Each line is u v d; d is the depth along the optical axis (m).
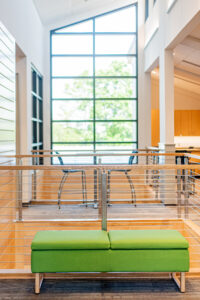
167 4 5.59
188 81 9.20
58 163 8.51
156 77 10.20
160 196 5.81
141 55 8.33
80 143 8.57
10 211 4.18
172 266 2.45
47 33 8.29
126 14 8.45
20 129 5.90
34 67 6.98
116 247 2.46
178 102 10.37
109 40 8.49
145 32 8.16
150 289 2.47
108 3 8.22
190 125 10.23
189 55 6.90
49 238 2.51
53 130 8.54
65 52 8.48
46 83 8.34
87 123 8.58
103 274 2.67
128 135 8.59
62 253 2.45
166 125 5.88
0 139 3.76
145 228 4.30
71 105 8.54
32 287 2.50
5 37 4.09
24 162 5.88
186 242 2.45
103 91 8.55
